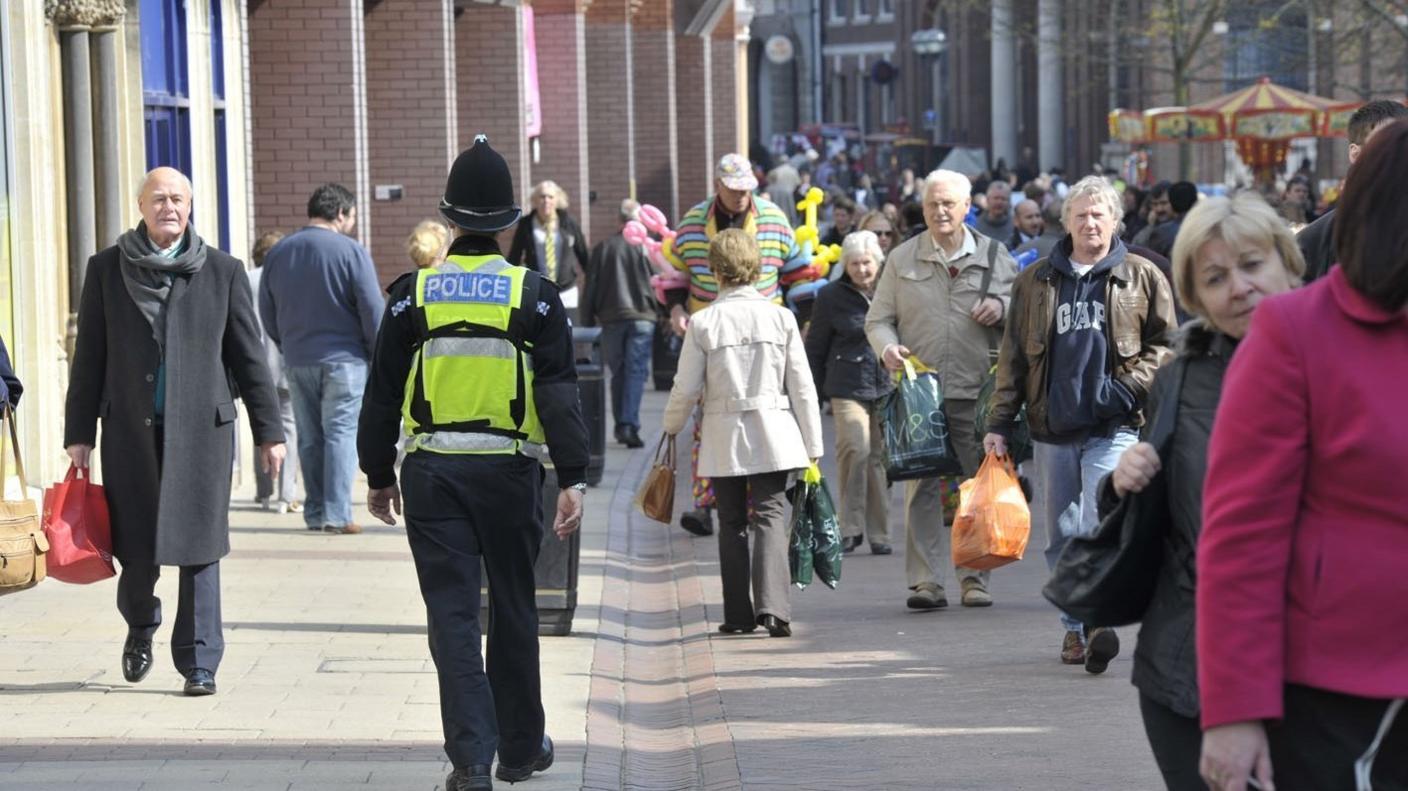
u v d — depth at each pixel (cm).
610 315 4412
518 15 5700
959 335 2483
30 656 2127
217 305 1908
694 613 2527
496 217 1545
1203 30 9725
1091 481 2030
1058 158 17838
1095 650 2033
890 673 2114
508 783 1634
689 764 1767
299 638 2253
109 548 1909
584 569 2812
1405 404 858
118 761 1686
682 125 9212
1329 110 7362
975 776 1653
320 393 3055
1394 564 859
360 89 4369
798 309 3609
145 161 3284
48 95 2906
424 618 2381
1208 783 902
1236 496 877
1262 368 877
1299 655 876
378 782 1619
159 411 1900
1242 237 1024
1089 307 2027
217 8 3778
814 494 2369
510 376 1531
